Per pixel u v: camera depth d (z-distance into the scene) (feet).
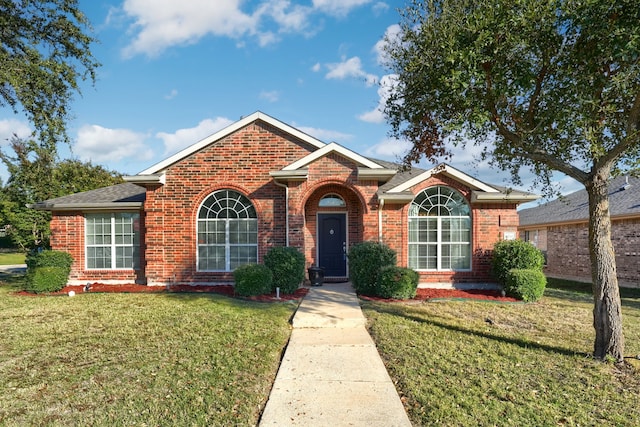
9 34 37.22
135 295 37.58
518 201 41.65
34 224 90.27
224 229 42.88
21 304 34.19
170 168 42.60
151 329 25.25
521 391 16.08
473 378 17.33
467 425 13.34
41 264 41.24
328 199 45.47
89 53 40.88
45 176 45.65
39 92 38.58
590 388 16.46
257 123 42.73
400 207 41.47
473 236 41.57
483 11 19.52
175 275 42.22
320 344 22.34
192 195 42.47
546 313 31.12
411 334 24.06
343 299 34.09
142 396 15.55
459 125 20.15
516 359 19.80
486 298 36.47
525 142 21.35
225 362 19.25
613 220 52.60
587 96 18.58
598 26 17.06
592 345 22.36
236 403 14.99
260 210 42.14
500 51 19.44
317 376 17.62
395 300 34.86
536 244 72.18
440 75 20.88
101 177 96.78
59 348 21.57
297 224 40.11
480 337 23.66
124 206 43.47
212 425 13.32
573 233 60.08
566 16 17.90
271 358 20.04
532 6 17.80
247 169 42.50
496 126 22.31
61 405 14.89
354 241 44.88
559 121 19.77
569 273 60.85
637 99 18.38
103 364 19.08
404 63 23.26
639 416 14.15
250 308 31.19
